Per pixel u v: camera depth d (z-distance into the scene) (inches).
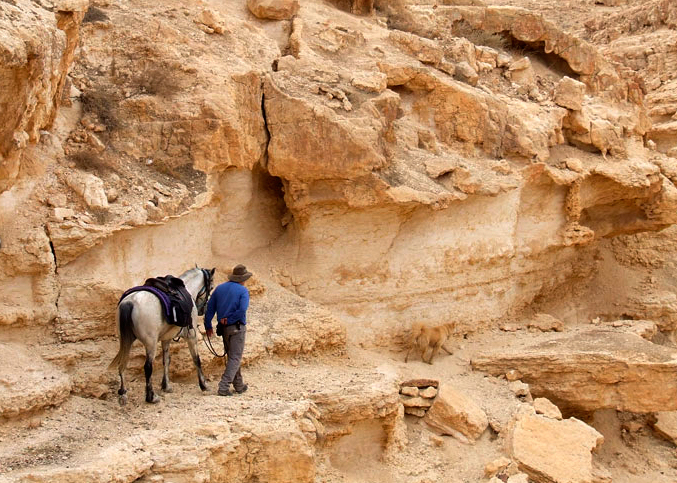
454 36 751.7
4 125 374.9
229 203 525.3
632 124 726.5
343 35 613.6
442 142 611.2
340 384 454.9
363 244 549.6
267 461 378.0
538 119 644.7
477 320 607.2
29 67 370.3
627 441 594.6
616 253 753.6
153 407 398.9
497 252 605.3
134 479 339.0
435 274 579.2
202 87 507.2
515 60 742.5
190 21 559.2
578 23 1441.9
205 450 358.0
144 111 496.7
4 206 410.3
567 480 444.5
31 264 406.0
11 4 379.9
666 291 724.0
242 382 434.0
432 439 478.0
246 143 512.1
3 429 362.0
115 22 528.1
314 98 529.7
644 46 1198.3
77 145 466.0
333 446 443.8
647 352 548.7
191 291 433.7
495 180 586.9
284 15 624.7
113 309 426.9
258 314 494.0
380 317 560.7
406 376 519.2
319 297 542.0
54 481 322.3
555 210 649.0
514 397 526.0
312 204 529.7
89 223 427.2
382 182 522.0
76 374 405.7
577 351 550.9
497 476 449.1
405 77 607.2
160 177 484.7
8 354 389.1
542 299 678.5
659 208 693.3
